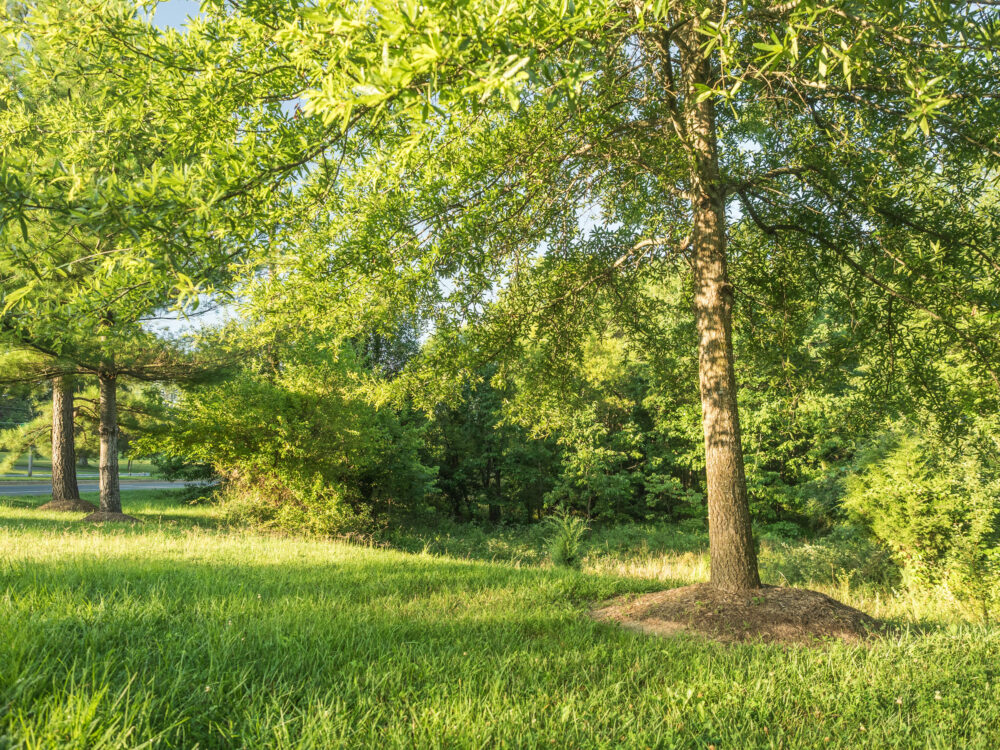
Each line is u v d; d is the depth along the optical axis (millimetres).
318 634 3861
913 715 3250
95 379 17906
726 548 6340
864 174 5852
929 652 4512
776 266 8141
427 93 2098
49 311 3289
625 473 24750
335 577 6797
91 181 2725
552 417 9078
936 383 6836
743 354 8969
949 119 4809
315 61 2965
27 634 3092
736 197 7301
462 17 2059
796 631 5473
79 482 32594
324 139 3457
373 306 6172
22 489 27406
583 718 2844
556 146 5934
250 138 3486
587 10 2312
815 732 2912
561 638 4590
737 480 6418
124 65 4102
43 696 2453
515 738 2559
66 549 7566
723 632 5438
